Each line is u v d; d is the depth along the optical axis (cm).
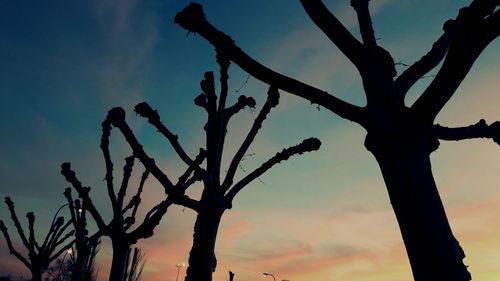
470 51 176
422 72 231
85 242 774
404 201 179
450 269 158
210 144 382
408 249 172
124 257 545
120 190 598
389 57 227
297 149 439
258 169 416
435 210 174
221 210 386
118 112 448
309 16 244
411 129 198
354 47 231
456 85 187
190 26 236
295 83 227
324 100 222
